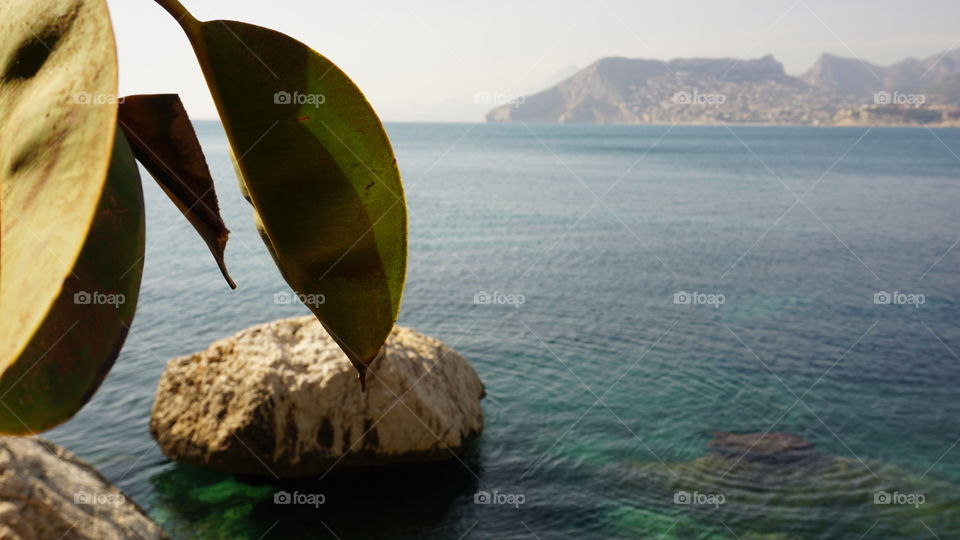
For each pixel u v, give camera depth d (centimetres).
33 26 58
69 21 57
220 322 1778
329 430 955
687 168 7781
